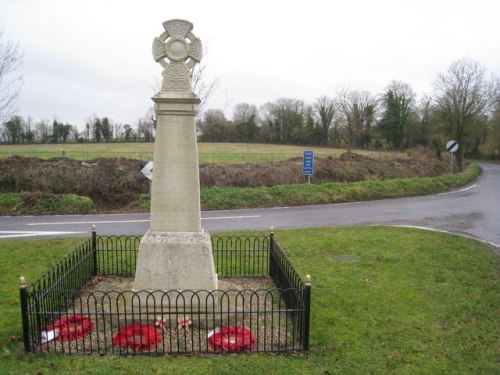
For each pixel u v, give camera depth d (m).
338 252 10.20
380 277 8.33
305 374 4.82
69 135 60.72
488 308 6.86
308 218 15.49
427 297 7.30
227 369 4.87
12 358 5.02
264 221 14.73
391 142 57.66
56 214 16.12
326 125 59.75
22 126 56.56
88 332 5.76
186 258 6.26
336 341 5.66
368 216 16.06
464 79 39.19
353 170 25.16
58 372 4.75
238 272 8.65
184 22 6.07
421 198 21.75
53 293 5.94
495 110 48.09
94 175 19.14
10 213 16.05
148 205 17.45
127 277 8.17
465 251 10.41
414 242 11.27
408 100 56.84
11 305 6.62
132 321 5.49
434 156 36.78
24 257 9.34
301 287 5.78
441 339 5.77
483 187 26.94
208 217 15.53
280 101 65.19
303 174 22.36
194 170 6.29
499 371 5.00
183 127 6.20
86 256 7.75
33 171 19.05
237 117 69.50
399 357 5.27
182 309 6.27
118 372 4.77
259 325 6.10
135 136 62.91
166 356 5.13
